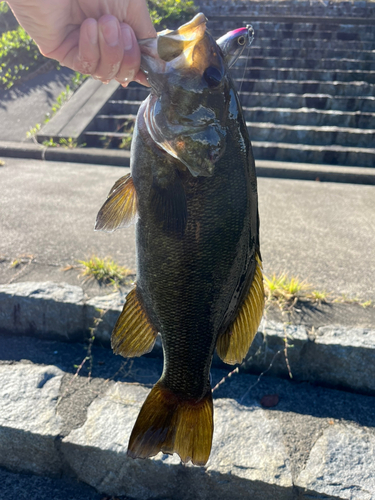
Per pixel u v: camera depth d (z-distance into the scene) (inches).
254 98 85.1
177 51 12.8
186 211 13.6
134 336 16.0
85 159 69.6
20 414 25.1
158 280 14.7
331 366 27.7
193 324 15.1
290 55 98.4
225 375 28.8
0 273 33.7
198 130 12.9
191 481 22.8
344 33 103.0
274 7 114.0
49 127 75.4
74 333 31.0
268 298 31.1
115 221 15.0
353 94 86.0
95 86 86.9
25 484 24.5
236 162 13.6
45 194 52.6
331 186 62.8
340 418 25.8
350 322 29.2
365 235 44.2
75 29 15.2
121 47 13.0
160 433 16.2
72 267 34.8
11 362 29.2
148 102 13.7
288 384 28.3
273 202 53.9
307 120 79.7
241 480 22.0
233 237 14.1
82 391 27.0
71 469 24.3
